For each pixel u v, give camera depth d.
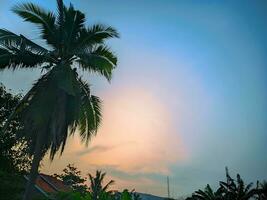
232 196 22.83
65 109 20.05
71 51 22.00
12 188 28.52
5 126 21.69
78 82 21.78
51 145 19.77
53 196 37.25
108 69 21.55
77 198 38.81
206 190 23.55
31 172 19.41
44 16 22.27
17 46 20.88
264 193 22.36
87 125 22.36
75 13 22.48
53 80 20.64
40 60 21.77
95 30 22.22
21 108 21.25
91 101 22.44
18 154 33.34
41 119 19.42
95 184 40.81
